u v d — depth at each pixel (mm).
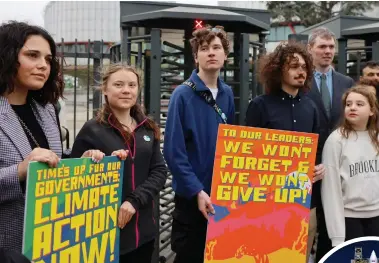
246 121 3141
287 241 2680
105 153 2324
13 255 1603
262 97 3104
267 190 2623
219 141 2504
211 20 4977
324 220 3189
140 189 2383
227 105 2881
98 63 4844
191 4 5543
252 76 5617
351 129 3035
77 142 2383
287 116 3021
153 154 2553
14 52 1971
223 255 2555
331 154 2992
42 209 1830
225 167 2525
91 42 4922
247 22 5078
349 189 2945
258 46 5652
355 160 2953
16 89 2076
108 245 2219
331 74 3742
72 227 1989
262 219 2619
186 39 5379
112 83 2416
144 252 2492
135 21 5109
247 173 2572
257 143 2578
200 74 2826
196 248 2816
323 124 3480
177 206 2838
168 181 4691
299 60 2949
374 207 2943
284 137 2627
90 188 2086
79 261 2039
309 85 3080
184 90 2756
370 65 4352
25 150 1961
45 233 1850
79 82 7047
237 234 2570
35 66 2020
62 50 4777
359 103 2973
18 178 1820
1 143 1905
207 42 2732
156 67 4453
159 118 4449
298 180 2691
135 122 2537
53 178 1876
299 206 2703
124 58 5000
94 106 4621
